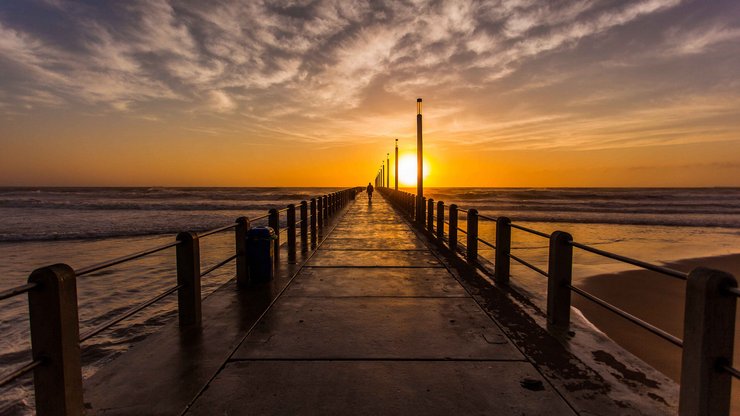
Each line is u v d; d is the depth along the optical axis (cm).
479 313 522
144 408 298
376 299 584
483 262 863
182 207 5009
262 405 303
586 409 297
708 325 237
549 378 344
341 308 540
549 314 483
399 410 298
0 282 1191
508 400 311
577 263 1542
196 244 471
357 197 5122
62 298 250
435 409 299
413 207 1958
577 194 10188
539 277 1236
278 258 813
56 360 250
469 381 340
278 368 363
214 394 318
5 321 788
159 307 864
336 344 418
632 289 1153
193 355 388
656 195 9700
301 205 1104
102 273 1216
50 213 4081
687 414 249
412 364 372
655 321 881
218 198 8100
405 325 476
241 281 644
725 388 239
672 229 2884
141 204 5491
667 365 643
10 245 1895
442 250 1023
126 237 2195
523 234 2405
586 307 959
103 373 351
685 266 1552
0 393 507
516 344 418
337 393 321
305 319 495
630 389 326
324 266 818
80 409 264
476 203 6384
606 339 433
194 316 467
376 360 380
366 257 920
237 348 406
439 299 586
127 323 760
